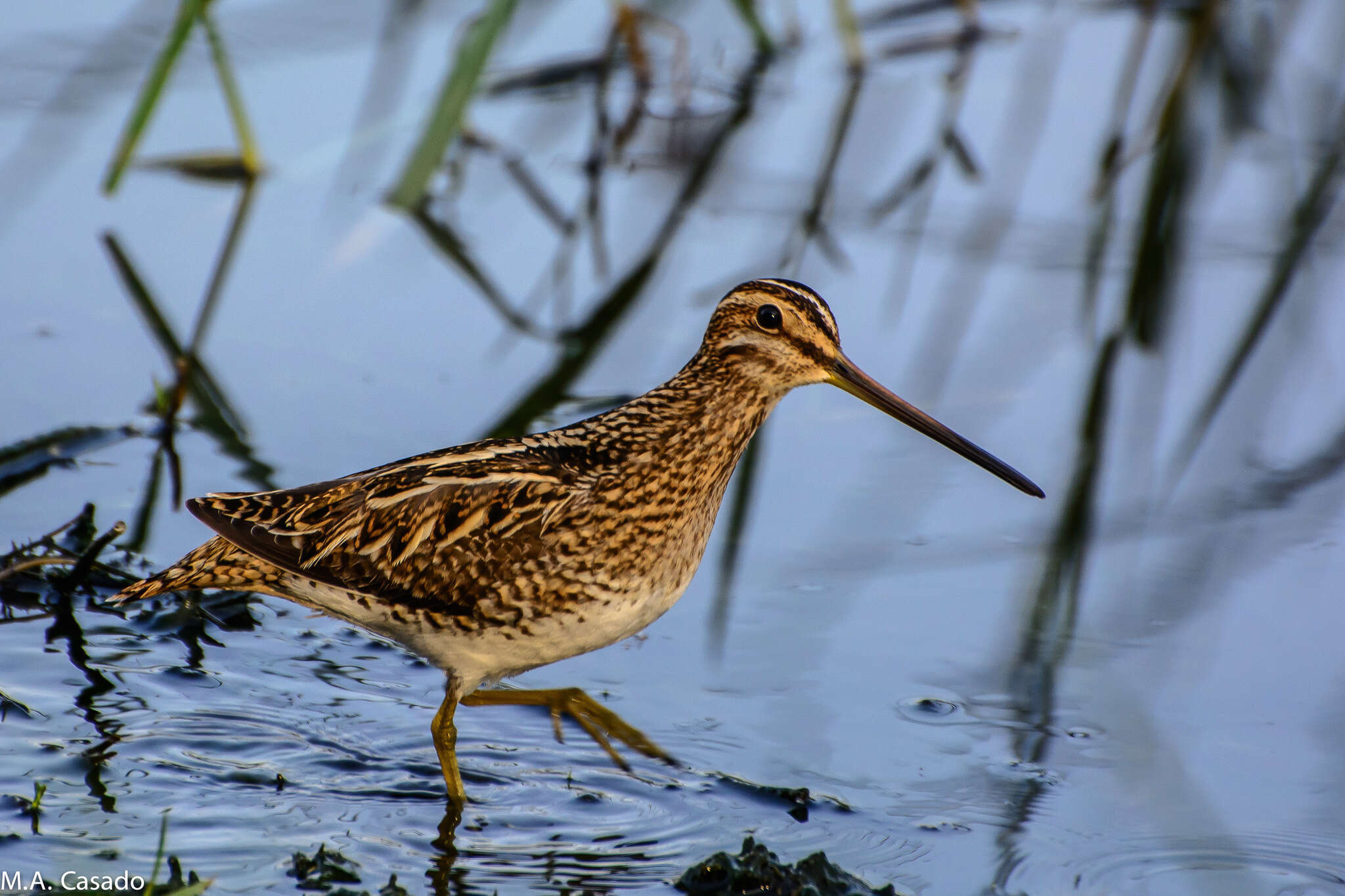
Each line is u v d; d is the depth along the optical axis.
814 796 9.52
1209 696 10.55
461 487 9.64
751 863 8.59
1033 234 16.83
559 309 15.45
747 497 12.88
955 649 11.07
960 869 8.82
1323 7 18.64
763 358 10.19
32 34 18.45
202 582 9.99
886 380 14.47
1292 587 11.77
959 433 13.76
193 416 13.39
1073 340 15.17
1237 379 14.60
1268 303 15.73
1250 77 18.62
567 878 8.67
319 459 12.88
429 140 14.52
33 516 11.98
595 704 9.97
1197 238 16.77
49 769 9.30
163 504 12.27
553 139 18.36
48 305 14.70
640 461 9.89
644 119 18.81
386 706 10.45
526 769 9.86
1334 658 10.97
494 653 9.81
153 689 10.30
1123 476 13.14
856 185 17.78
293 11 19.28
